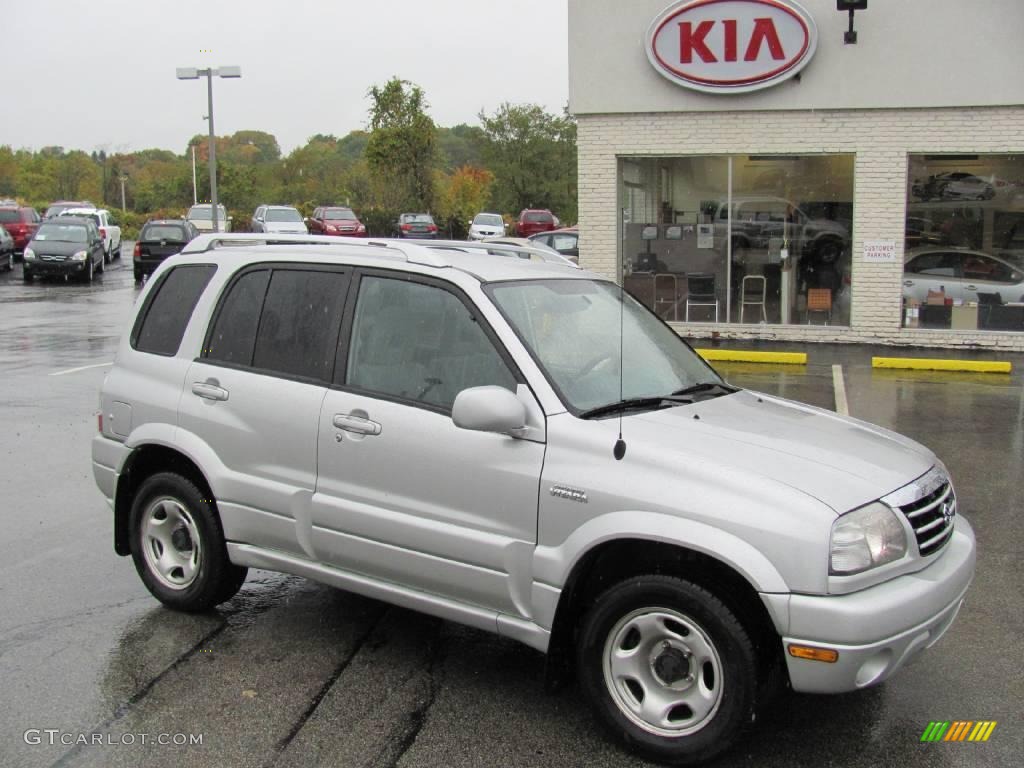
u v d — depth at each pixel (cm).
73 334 1734
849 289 1576
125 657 470
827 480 374
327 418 455
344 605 541
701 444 390
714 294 1631
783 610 349
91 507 717
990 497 735
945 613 378
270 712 416
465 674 455
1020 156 1488
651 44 1545
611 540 377
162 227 2895
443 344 439
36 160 8981
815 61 1509
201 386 503
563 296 475
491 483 407
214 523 500
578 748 390
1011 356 1459
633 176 1630
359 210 4947
